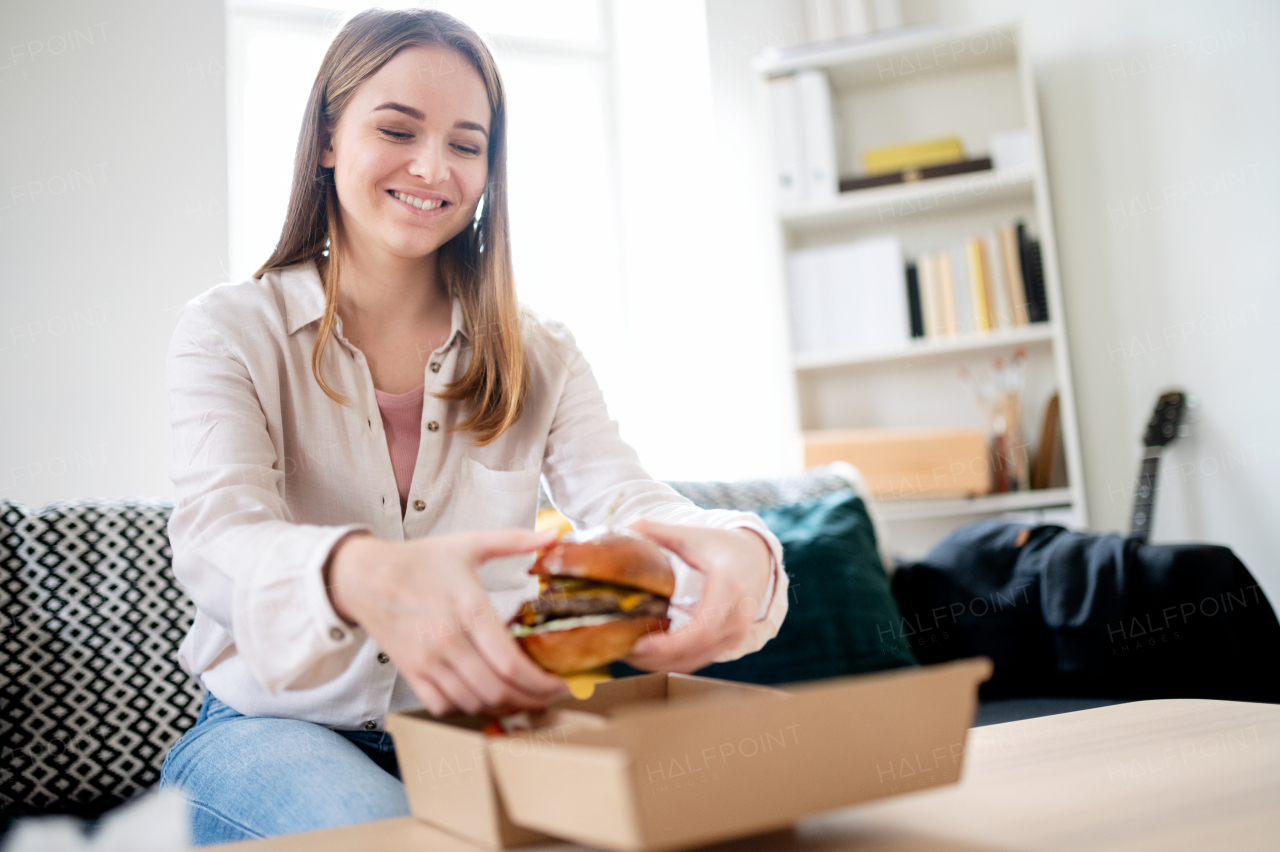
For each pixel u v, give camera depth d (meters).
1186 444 2.49
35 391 2.16
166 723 1.41
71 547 1.43
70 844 0.45
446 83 1.01
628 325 3.10
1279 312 2.29
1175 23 2.49
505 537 0.62
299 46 2.71
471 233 1.14
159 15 2.33
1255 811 0.53
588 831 0.45
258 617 0.66
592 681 0.64
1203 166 2.44
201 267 2.32
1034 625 1.83
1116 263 2.64
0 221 2.17
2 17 2.20
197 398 0.94
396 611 0.59
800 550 1.75
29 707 1.35
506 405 1.09
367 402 1.07
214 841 0.87
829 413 2.96
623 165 3.12
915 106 2.96
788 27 3.02
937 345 2.69
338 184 1.04
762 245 2.95
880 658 1.67
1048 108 2.79
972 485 2.57
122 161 2.27
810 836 0.52
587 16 3.12
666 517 0.95
